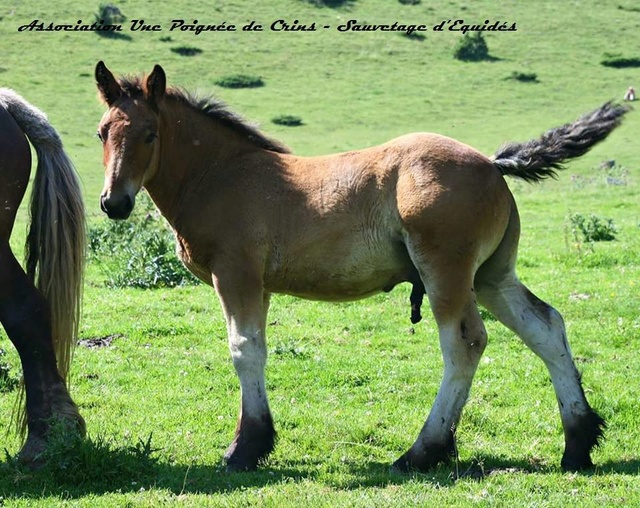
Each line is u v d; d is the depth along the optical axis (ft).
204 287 46.32
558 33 221.66
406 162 22.75
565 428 22.98
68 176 24.27
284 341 36.37
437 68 199.82
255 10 227.20
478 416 27.32
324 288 23.91
